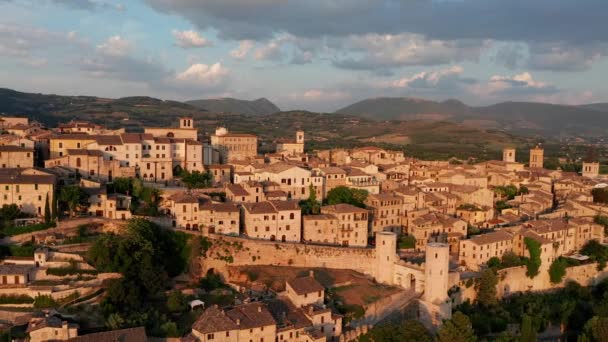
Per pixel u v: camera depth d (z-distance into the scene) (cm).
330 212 19250
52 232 15775
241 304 13562
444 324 13750
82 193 17112
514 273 18488
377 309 15400
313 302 14350
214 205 17988
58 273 13962
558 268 19275
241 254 17075
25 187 16362
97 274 14088
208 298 14862
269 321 12606
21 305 12925
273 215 18125
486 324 15650
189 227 17650
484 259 18500
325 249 17662
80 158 19750
